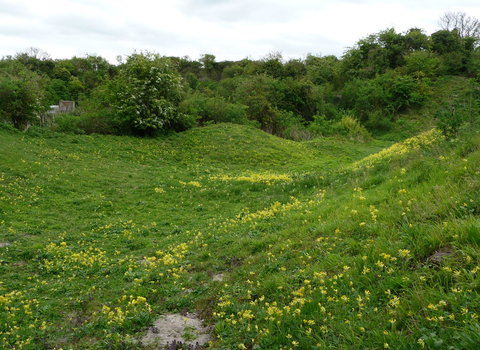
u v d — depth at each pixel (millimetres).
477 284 3484
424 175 7727
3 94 22984
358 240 5699
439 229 4676
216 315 4566
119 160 20578
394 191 7695
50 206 12188
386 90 46531
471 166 6496
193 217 12031
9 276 6812
